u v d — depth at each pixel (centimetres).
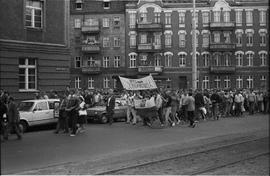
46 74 2962
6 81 2698
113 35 7475
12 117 1831
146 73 7225
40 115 2269
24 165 1234
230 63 7294
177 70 7250
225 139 1909
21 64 2839
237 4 7294
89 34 7538
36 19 2948
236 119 3130
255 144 1750
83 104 2212
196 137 1978
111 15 7494
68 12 3156
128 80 3069
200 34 7288
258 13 7281
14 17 2777
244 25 7288
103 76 7450
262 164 1291
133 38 7425
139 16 7375
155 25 7250
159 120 2753
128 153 1485
